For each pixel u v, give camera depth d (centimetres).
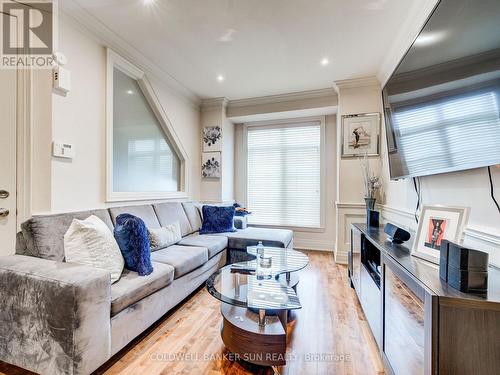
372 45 249
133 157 284
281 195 442
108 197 236
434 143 154
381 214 313
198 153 414
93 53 222
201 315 200
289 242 326
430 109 157
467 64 122
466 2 121
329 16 206
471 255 90
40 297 124
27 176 180
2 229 179
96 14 204
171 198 339
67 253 152
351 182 336
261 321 145
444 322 87
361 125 329
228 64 289
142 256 174
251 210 456
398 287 126
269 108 403
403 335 120
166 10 200
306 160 429
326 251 407
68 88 195
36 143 184
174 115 348
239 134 465
